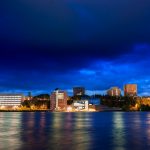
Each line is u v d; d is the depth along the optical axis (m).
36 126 111.12
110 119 187.25
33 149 49.56
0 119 181.75
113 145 56.09
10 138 67.19
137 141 62.44
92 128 101.94
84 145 55.66
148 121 156.62
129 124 127.19
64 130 92.31
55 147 52.12
